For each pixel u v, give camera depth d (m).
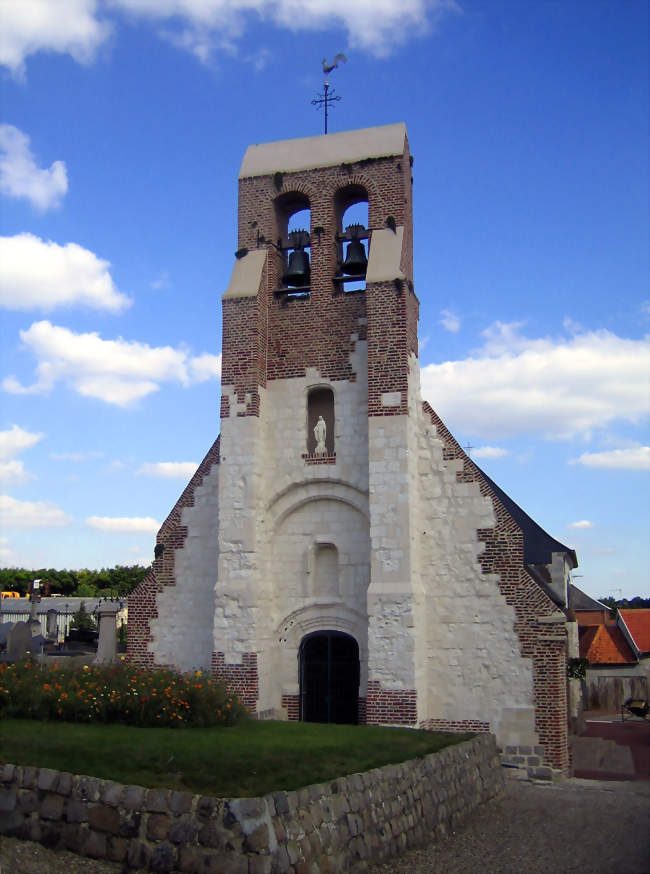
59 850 12.84
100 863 12.50
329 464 25.00
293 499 25.27
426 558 24.28
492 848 15.68
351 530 24.73
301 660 24.77
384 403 23.97
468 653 23.56
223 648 23.98
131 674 20.62
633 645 53.16
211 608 25.83
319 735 18.45
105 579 113.00
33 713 18.98
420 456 24.84
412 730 20.39
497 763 21.41
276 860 11.91
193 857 12.05
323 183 26.89
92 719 18.81
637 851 15.44
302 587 24.89
